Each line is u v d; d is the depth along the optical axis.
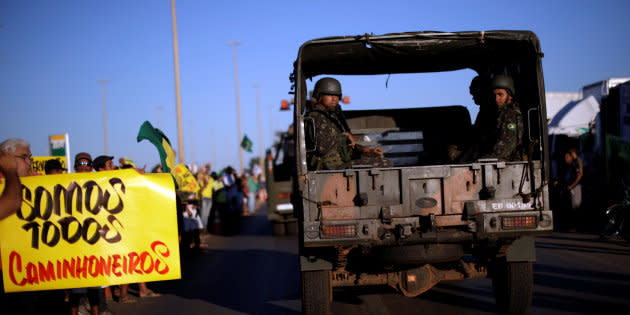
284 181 15.17
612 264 7.89
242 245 13.79
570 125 17.45
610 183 12.20
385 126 7.76
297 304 6.66
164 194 5.09
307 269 5.15
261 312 6.36
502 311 5.51
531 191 4.88
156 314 6.59
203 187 14.59
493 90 5.60
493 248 5.11
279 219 15.11
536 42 5.16
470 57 6.05
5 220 4.87
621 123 12.05
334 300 6.74
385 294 6.93
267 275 8.95
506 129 5.32
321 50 5.52
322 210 4.80
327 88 5.78
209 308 6.75
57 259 4.92
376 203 4.82
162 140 7.46
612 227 10.34
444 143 7.60
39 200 4.91
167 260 5.05
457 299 6.34
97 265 4.97
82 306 6.34
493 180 4.86
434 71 7.20
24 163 5.07
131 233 5.02
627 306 5.52
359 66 6.61
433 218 4.74
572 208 11.87
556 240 10.76
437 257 4.96
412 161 7.55
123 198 5.03
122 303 7.39
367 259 5.27
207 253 12.55
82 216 4.96
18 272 4.88
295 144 4.91
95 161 6.82
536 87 5.11
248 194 29.38
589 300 5.84
